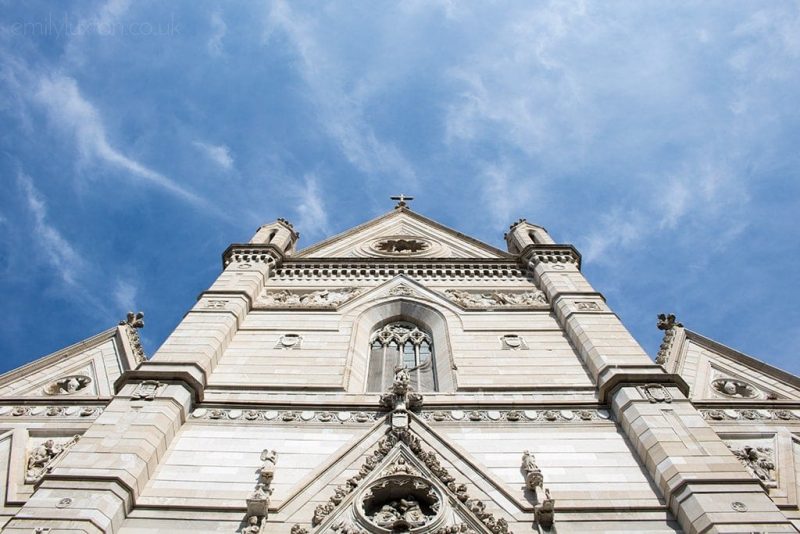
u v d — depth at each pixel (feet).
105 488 56.39
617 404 70.74
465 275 110.83
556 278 103.35
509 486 60.80
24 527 51.98
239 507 58.29
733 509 54.34
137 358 89.51
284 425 70.44
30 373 82.79
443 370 84.43
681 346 90.58
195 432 68.85
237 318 91.61
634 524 56.59
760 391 80.59
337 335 91.04
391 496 60.03
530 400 73.92
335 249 127.75
